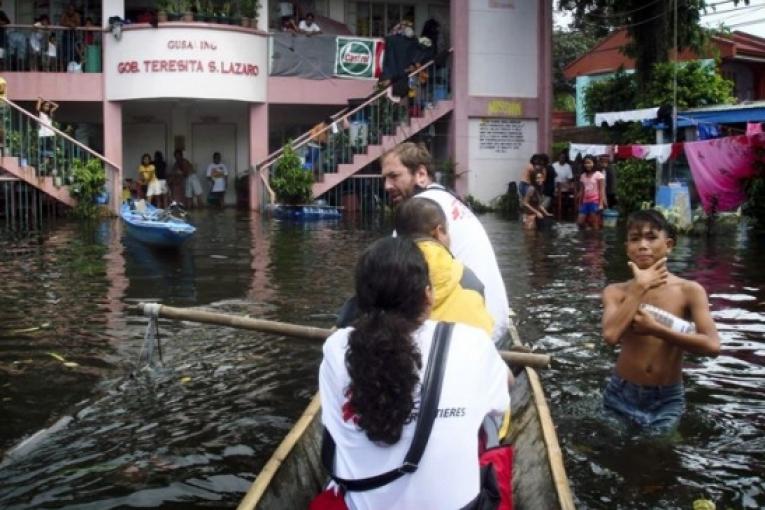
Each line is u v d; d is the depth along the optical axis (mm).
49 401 5445
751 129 14109
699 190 14672
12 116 17781
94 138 21266
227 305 8188
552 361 6215
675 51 16938
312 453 3740
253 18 19344
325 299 8500
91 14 20391
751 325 7266
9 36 18844
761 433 4770
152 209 13562
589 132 21844
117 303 8297
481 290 3711
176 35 18453
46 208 18047
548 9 20594
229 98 18891
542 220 16125
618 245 13094
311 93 20078
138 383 5781
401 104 19703
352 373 2672
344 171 19078
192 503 4055
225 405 5359
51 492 4164
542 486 3420
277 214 17969
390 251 2775
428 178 4664
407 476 2648
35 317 7664
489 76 20484
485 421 3186
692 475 4238
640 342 4836
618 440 4652
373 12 21719
